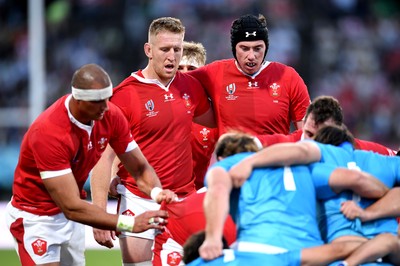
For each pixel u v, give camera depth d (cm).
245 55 2605
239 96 2670
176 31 2562
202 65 2981
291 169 1941
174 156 2602
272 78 2689
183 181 2631
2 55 7388
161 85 2602
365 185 1969
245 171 1881
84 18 7375
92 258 3878
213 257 1798
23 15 7544
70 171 2258
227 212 1825
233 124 2678
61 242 2416
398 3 7712
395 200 1995
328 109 2147
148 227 2223
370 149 2412
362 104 7150
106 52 7300
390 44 7475
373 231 1998
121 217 2230
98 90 2170
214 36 7281
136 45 7312
